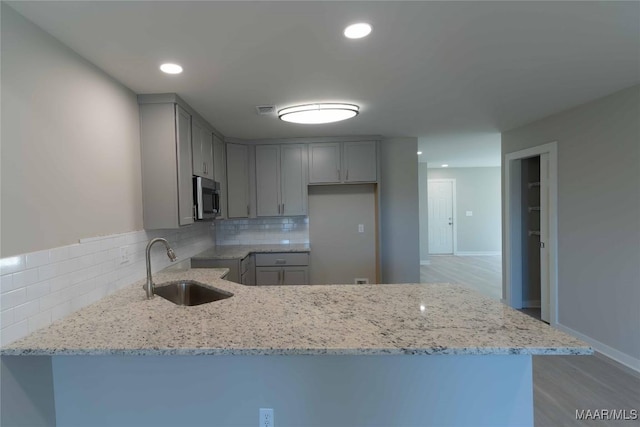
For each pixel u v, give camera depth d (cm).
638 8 156
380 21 165
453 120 365
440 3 151
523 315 159
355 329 144
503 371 148
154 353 130
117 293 212
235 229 470
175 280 246
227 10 151
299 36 177
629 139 270
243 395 152
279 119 335
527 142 392
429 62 213
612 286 290
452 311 166
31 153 153
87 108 194
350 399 151
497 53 202
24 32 151
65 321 163
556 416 219
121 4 144
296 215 443
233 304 182
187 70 214
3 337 136
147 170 255
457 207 884
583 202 317
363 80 241
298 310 170
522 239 443
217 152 384
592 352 122
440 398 150
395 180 468
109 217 214
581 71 232
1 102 139
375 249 470
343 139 439
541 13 160
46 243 161
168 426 153
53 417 156
